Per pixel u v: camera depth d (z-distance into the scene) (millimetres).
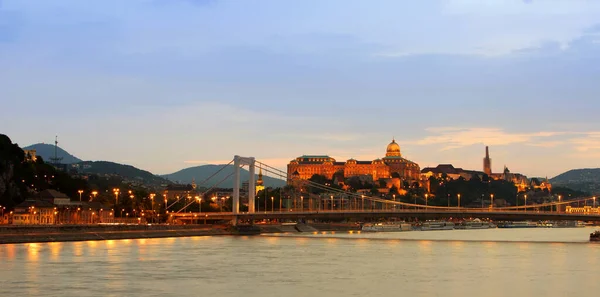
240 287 192000
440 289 191375
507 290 190750
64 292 179250
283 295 179875
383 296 179750
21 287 185500
